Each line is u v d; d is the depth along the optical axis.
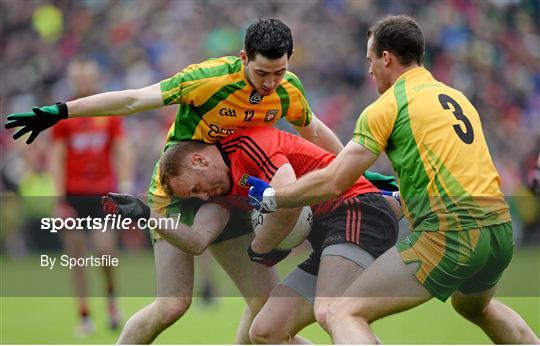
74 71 20.98
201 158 12.15
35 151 35.09
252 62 11.75
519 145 38.72
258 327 12.14
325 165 12.20
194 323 19.45
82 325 18.09
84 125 21.12
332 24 41.62
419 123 11.05
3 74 42.72
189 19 42.28
